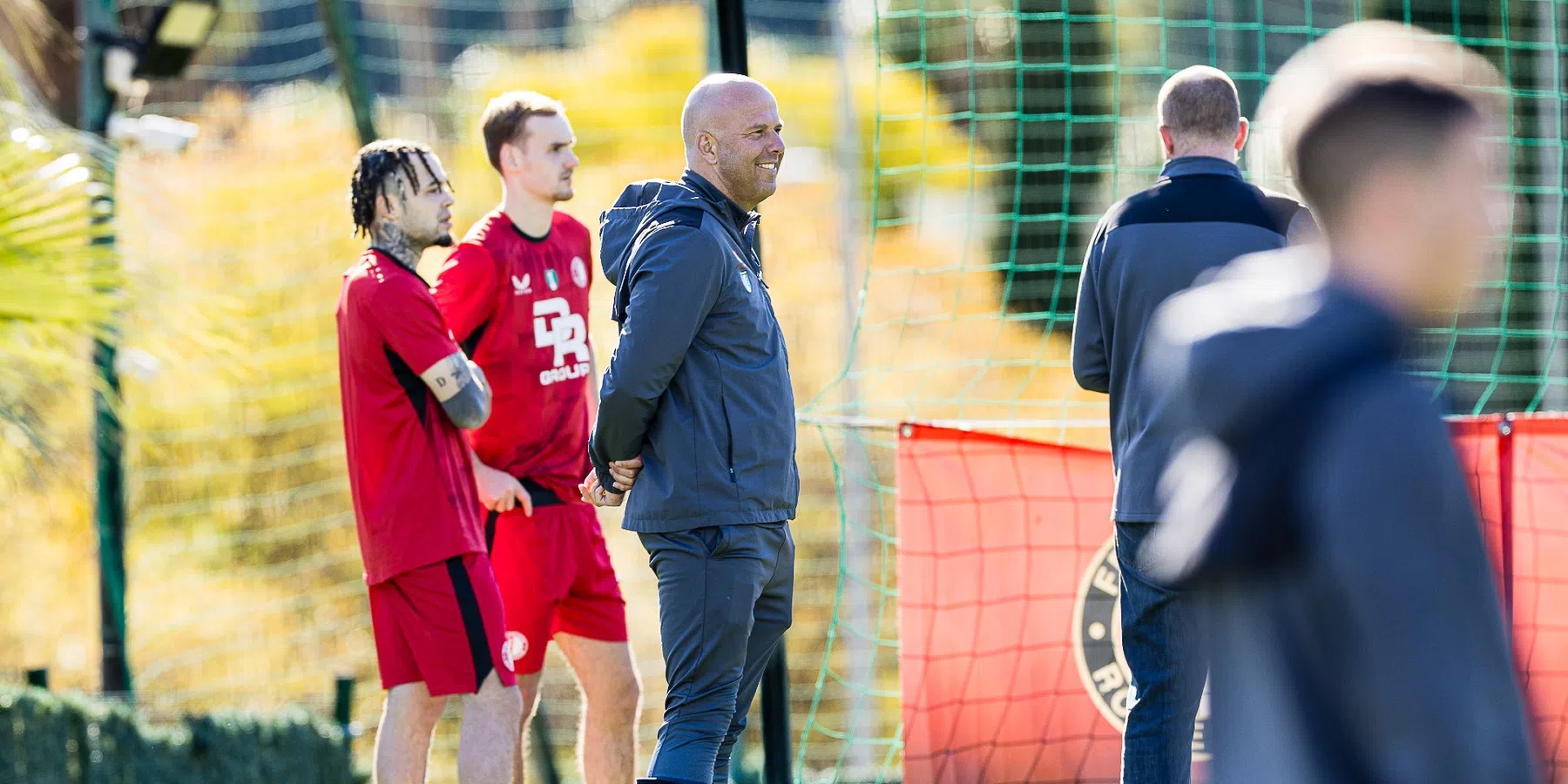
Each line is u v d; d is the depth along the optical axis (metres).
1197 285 12.12
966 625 16.48
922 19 21.56
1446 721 4.80
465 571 14.08
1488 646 4.90
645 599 38.19
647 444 12.08
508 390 15.37
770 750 17.22
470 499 14.40
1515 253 36.03
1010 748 16.44
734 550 11.80
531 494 15.46
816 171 49.25
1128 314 12.55
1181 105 12.83
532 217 15.64
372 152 14.31
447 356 13.96
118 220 18.62
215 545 36.28
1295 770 5.16
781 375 12.19
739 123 11.91
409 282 14.04
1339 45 5.71
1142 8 54.44
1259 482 5.16
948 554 16.55
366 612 37.00
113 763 19.69
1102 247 12.85
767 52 59.19
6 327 16.36
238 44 46.00
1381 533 4.89
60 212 16.33
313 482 37.31
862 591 39.69
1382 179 5.29
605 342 39.47
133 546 35.00
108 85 23.27
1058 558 16.67
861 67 56.38
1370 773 5.01
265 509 36.88
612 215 12.67
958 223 55.56
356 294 14.11
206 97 41.81
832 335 45.22
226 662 35.03
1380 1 38.72
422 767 14.20
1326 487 5.00
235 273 36.56
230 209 37.72
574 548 15.59
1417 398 5.09
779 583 12.45
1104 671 16.61
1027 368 44.59
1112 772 16.52
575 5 66.31
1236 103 12.86
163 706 31.42
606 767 15.78
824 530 40.19
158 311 17.84
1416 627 4.84
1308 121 5.44
